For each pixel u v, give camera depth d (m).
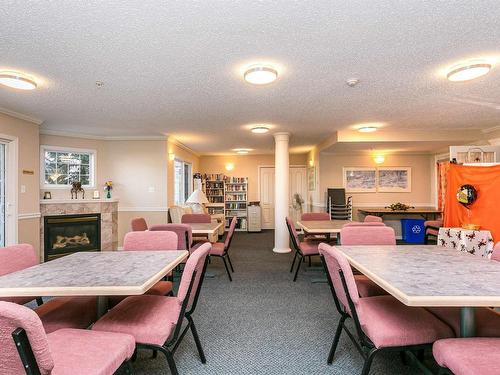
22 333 0.88
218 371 1.85
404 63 2.45
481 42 2.10
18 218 3.96
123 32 1.95
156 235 2.39
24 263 1.93
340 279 1.61
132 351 1.38
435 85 2.95
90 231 5.24
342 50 2.21
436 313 1.73
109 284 1.41
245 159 8.57
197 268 1.71
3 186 3.86
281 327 2.45
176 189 6.73
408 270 1.65
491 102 3.50
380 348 1.46
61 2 1.62
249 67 2.50
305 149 7.70
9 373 0.95
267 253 5.47
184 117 4.20
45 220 4.73
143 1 1.62
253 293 3.29
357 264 1.79
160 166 5.70
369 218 3.89
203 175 8.30
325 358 1.99
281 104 3.58
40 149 5.00
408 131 5.25
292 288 3.46
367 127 4.79
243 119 4.34
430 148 6.24
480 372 1.11
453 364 1.21
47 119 4.29
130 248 2.37
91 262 1.87
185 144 6.70
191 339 2.25
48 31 1.92
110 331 1.52
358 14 1.76
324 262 1.92
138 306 1.77
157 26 1.88
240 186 8.50
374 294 2.12
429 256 2.02
